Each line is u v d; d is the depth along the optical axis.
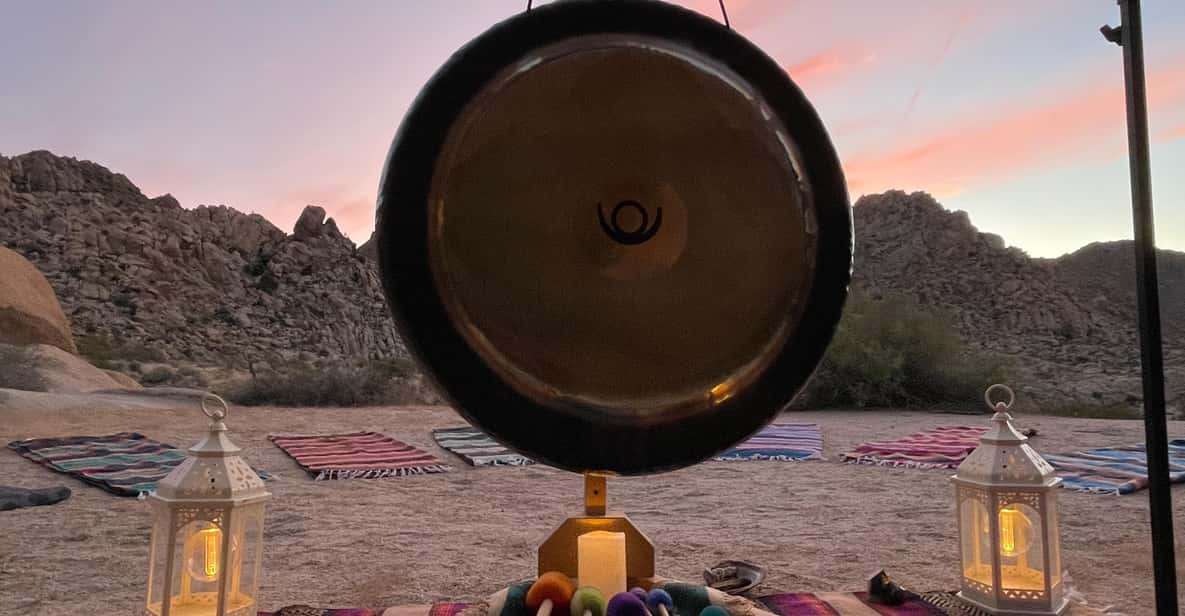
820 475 7.00
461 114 1.56
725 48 1.64
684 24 1.63
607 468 1.61
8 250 26.14
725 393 1.64
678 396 1.62
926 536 4.47
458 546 4.32
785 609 2.87
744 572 3.33
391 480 6.89
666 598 1.84
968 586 2.80
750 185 1.64
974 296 50.62
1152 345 2.27
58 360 20.39
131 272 50.88
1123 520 4.77
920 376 16.78
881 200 62.34
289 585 3.52
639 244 1.62
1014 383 17.53
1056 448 8.58
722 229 1.63
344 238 67.25
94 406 13.92
